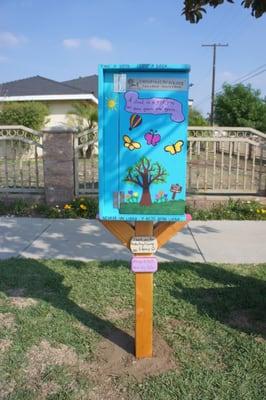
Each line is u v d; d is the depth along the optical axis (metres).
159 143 2.55
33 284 4.17
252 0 4.01
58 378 2.76
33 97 20.56
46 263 4.78
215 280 4.30
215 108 34.00
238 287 4.12
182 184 2.59
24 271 4.51
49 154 7.22
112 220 2.70
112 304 3.76
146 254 2.81
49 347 3.10
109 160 2.59
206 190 7.59
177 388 2.66
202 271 4.55
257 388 2.66
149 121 2.53
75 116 19.64
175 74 2.48
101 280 4.26
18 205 7.32
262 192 7.54
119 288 4.07
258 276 4.44
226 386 2.68
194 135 7.79
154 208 2.62
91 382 2.72
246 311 3.63
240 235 6.10
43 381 2.74
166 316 3.54
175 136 2.54
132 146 2.56
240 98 31.84
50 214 7.15
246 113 31.67
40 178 11.21
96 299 3.84
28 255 5.13
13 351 3.04
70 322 3.44
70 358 2.98
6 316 3.54
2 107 18.61
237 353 3.02
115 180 2.61
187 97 2.50
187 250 5.38
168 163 2.57
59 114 21.27
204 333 3.29
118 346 3.11
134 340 3.16
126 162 2.58
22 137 7.49
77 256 5.09
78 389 2.66
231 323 3.43
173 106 2.51
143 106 2.52
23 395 2.60
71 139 7.19
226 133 8.33
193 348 3.09
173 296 3.91
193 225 6.63
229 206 7.27
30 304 3.74
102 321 3.47
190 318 3.50
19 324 3.40
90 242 5.68
